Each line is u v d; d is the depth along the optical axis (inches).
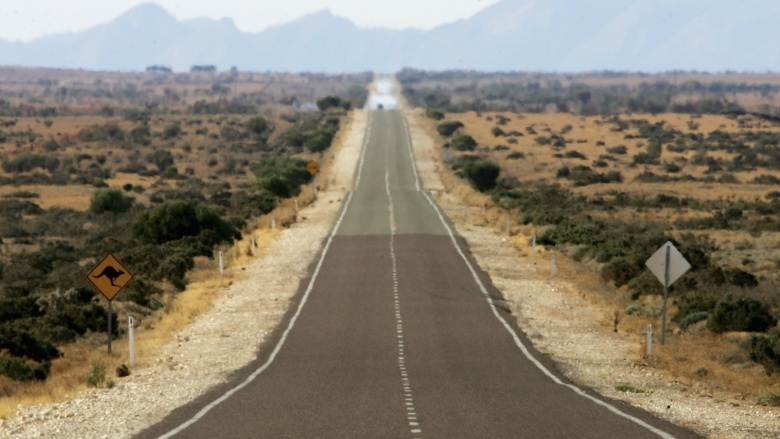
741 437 1230.9
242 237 4443.9
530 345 2102.6
